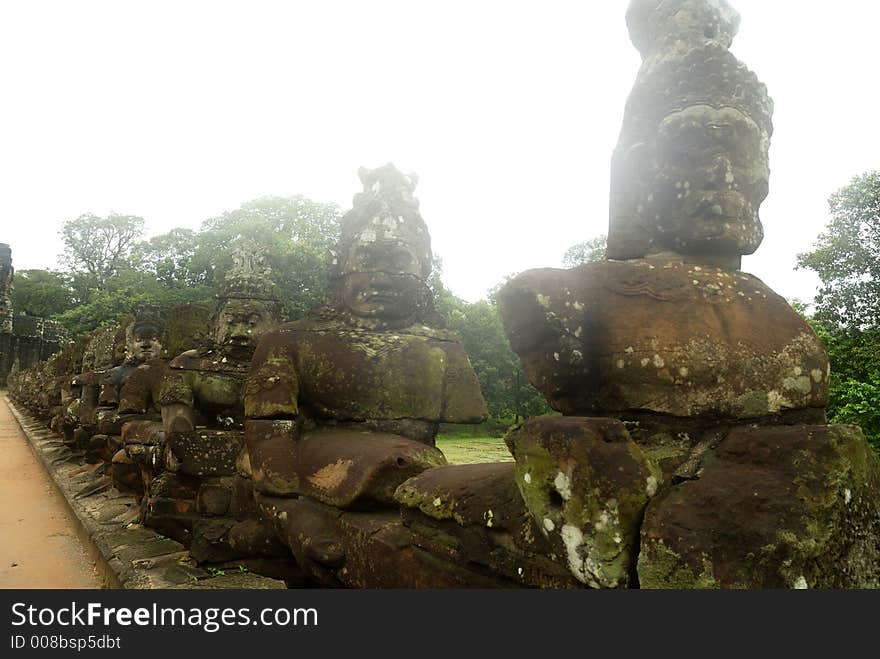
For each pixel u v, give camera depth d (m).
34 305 56.72
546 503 2.29
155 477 7.17
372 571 3.35
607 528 2.13
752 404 2.46
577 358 2.65
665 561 2.01
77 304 56.84
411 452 3.82
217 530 5.99
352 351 4.59
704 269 2.74
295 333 4.76
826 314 13.61
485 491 2.77
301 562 3.92
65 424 14.13
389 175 5.01
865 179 13.66
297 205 37.16
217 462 6.36
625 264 2.82
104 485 10.43
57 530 8.97
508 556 2.55
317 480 4.00
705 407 2.47
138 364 10.58
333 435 4.39
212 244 34.78
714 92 2.86
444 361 4.82
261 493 4.39
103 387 10.48
